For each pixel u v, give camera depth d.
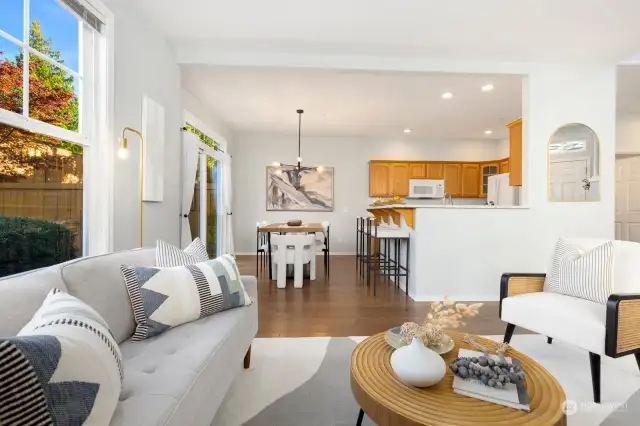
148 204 2.84
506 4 2.58
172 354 1.28
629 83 4.02
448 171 7.03
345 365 2.05
